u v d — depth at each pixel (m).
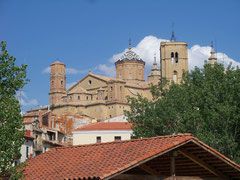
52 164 21.75
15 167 22.83
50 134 87.19
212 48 171.38
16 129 27.53
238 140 56.91
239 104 58.03
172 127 65.19
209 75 63.81
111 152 20.30
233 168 20.66
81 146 22.95
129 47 194.38
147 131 65.69
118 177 18.44
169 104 65.44
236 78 59.56
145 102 69.88
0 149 26.14
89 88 178.25
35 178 20.52
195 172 22.33
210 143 52.75
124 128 79.94
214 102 57.19
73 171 19.42
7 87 32.44
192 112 59.59
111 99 166.62
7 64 32.72
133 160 18.05
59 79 192.25
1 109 27.66
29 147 72.62
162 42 174.62
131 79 188.88
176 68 171.88
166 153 19.44
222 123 54.91
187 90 67.38
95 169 18.58
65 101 174.00
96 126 81.44
